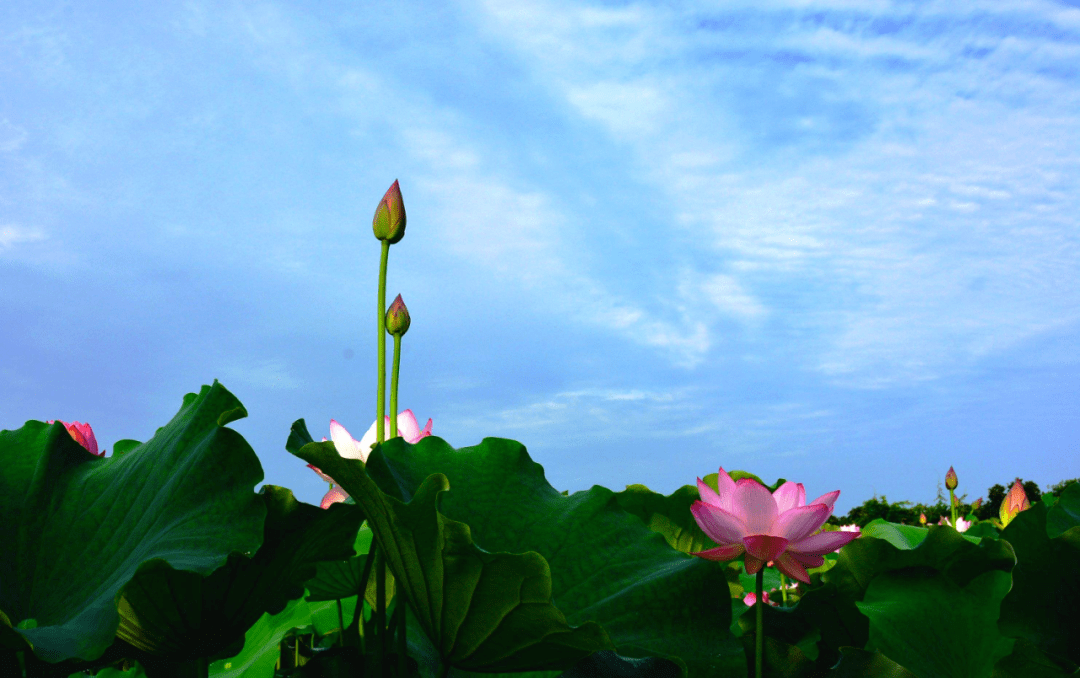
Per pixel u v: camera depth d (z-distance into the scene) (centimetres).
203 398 125
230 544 105
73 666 108
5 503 120
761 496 122
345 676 121
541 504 131
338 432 161
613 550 128
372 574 142
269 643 158
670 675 111
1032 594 137
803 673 128
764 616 141
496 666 110
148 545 108
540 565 93
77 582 110
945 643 137
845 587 145
